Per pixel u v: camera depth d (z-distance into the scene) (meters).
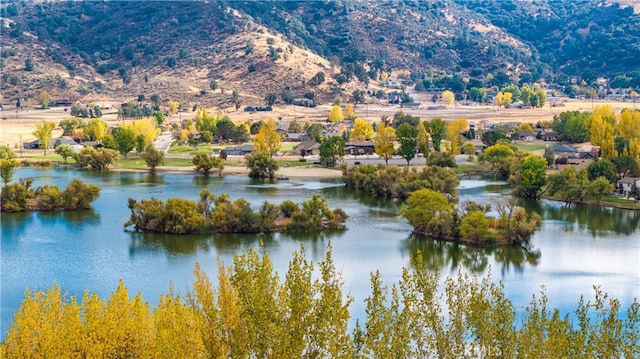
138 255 111.19
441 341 46.09
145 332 48.16
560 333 44.88
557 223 137.38
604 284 95.38
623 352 45.03
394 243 120.31
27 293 52.91
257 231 129.25
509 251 114.94
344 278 97.19
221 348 44.75
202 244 119.19
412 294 47.72
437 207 125.06
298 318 42.78
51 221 137.38
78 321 48.44
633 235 126.25
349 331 73.38
